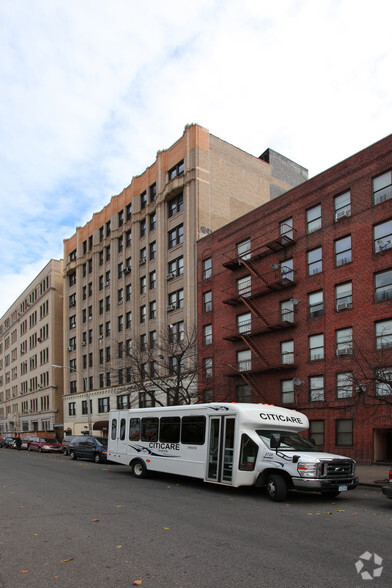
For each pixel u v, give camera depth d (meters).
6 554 6.85
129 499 12.12
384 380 16.34
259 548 7.06
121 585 5.51
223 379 31.06
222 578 5.72
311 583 5.54
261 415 13.48
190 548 7.07
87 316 50.91
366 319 23.02
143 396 38.47
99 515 9.82
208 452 14.22
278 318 27.77
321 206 26.25
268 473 12.35
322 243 25.88
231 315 31.28
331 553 6.77
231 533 8.06
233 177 38.62
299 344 26.28
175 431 15.91
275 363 27.61
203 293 34.06
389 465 20.73
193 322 34.00
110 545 7.29
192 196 36.03
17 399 75.38
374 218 23.34
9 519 9.43
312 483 11.27
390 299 22.14
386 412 21.31
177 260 36.97
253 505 11.19
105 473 19.70
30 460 29.20
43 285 66.00
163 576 5.80
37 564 6.35
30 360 69.94
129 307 42.84
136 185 43.41
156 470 16.53
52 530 8.38
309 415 25.02
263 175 41.34
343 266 24.52
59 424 55.91
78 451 30.11
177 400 27.98
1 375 88.19
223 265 31.09
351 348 22.17
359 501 12.04
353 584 5.51
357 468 20.39
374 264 23.03
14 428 74.56
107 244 48.00
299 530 8.29
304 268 26.75
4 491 13.87
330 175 25.98
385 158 23.27
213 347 32.28
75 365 53.25
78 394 50.97
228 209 37.62
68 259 56.41
